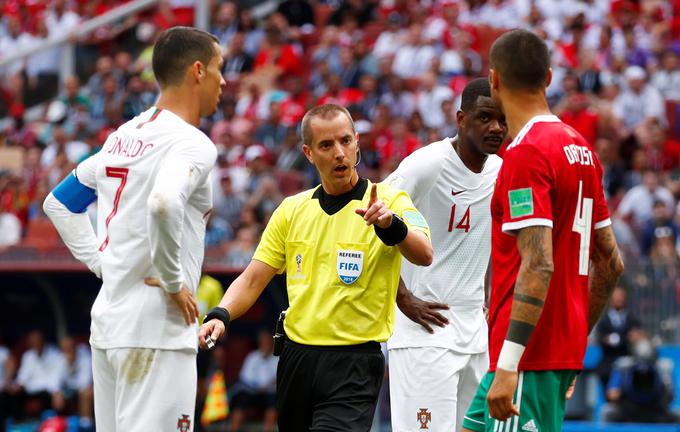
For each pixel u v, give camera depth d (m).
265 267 22.44
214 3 79.94
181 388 21.70
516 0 76.56
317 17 82.31
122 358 21.61
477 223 26.59
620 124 64.44
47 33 82.38
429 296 26.55
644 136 63.28
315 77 71.94
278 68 74.25
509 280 19.92
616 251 20.84
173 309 21.66
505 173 19.53
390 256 21.53
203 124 68.44
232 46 76.56
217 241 55.50
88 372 54.06
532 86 19.98
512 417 19.58
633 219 57.00
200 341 21.62
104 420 22.41
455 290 26.58
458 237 26.59
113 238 21.98
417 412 26.48
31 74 71.12
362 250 21.44
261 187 55.88
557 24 74.88
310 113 21.48
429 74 66.69
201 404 42.41
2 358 54.94
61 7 82.94
